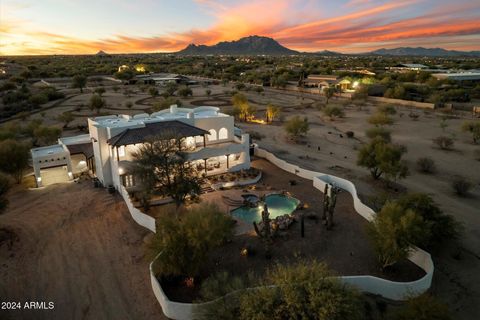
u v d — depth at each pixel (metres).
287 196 40.06
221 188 41.81
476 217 35.59
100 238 30.89
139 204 37.06
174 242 24.50
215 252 29.17
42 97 100.75
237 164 46.91
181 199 34.84
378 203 36.16
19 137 66.12
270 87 147.88
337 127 77.25
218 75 185.88
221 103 106.50
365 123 80.50
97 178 44.06
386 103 106.75
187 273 24.95
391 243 25.41
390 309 23.05
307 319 17.59
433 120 82.25
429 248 29.66
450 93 106.44
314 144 63.72
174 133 38.88
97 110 94.62
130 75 170.50
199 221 25.50
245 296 18.94
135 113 91.50
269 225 30.30
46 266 27.20
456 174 47.97
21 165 42.88
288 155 56.47
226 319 19.00
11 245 29.66
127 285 25.17
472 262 28.39
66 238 30.89
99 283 25.38
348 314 18.16
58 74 181.38
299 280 19.11
